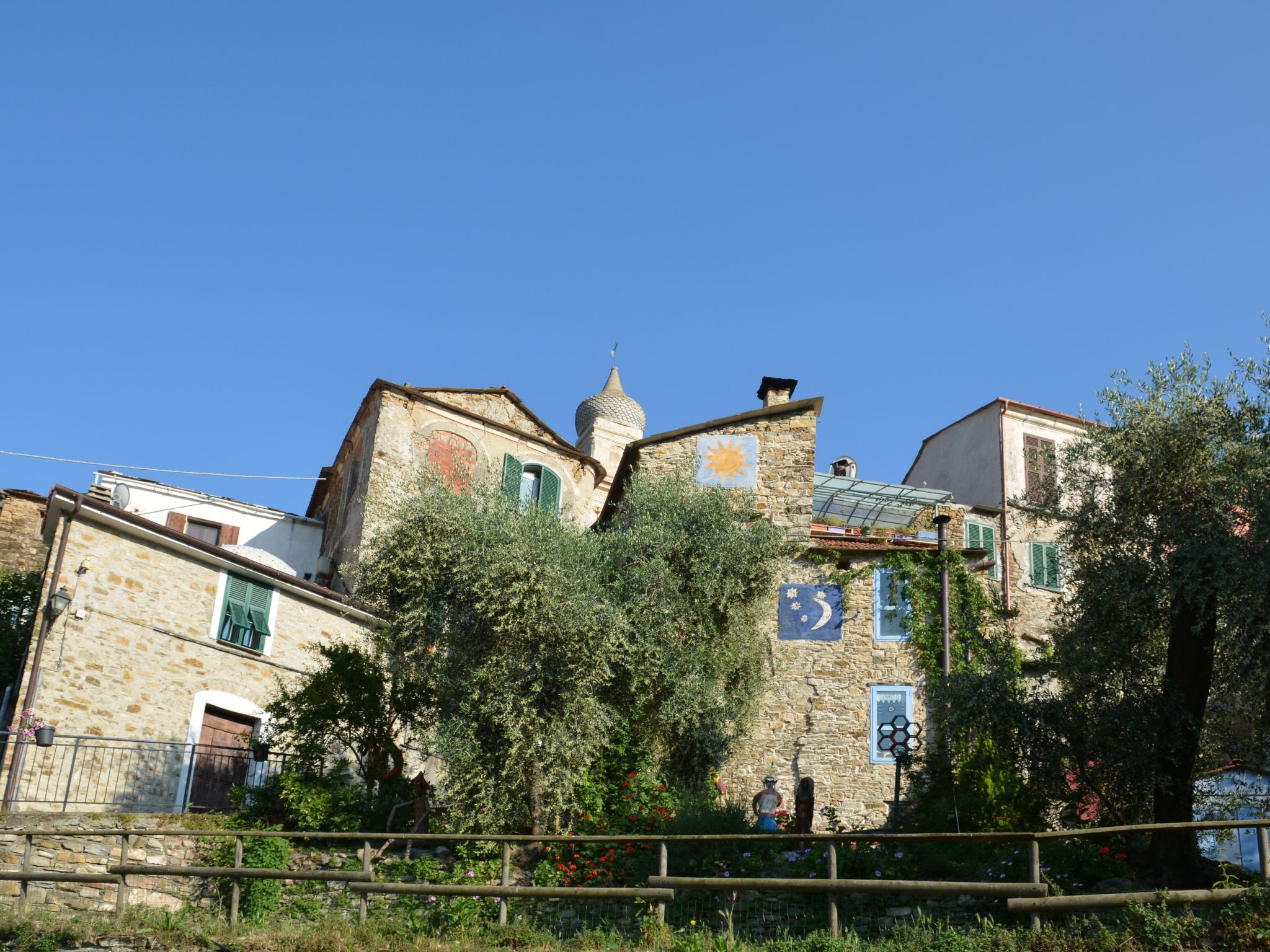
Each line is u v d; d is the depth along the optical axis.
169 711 21.97
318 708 19.06
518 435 32.25
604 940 13.55
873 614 23.39
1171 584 15.85
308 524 31.83
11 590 26.31
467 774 17.25
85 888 16.56
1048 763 16.72
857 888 12.46
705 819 17.47
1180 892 11.45
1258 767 17.56
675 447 25.83
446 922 14.97
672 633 20.41
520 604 17.92
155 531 22.41
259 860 16.72
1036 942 11.76
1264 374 17.02
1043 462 33.41
